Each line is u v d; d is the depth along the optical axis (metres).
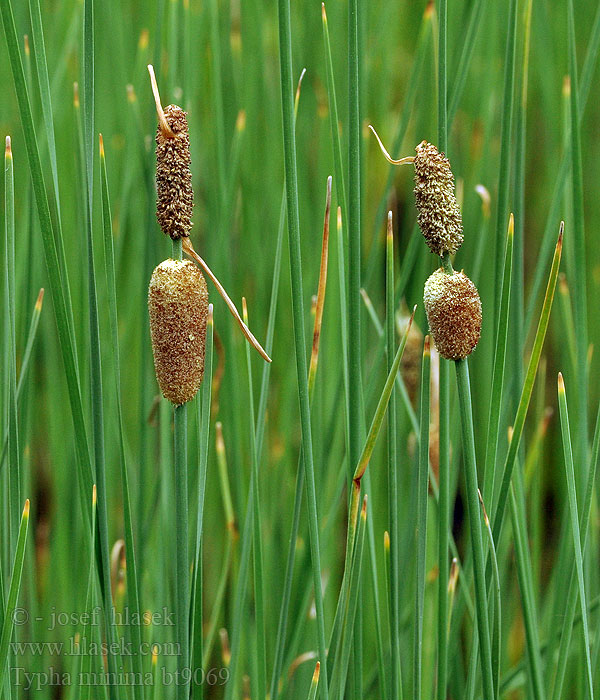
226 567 1.54
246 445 1.82
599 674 1.47
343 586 1.42
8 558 1.47
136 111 1.57
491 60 2.02
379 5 2.30
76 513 1.68
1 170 1.84
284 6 1.37
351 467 1.43
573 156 1.49
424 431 1.41
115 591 1.56
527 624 1.43
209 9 1.86
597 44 1.52
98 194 1.81
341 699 1.42
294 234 1.38
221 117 1.71
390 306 1.41
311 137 2.10
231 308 1.37
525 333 1.54
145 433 1.54
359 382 1.42
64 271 1.41
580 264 1.50
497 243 1.44
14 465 1.43
